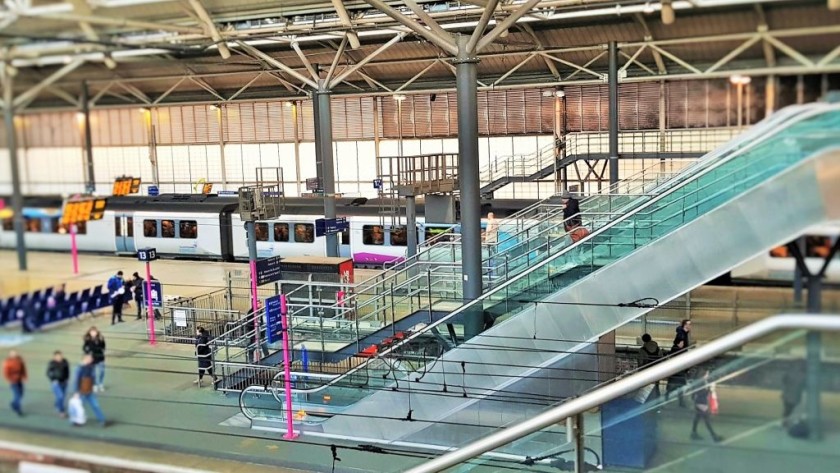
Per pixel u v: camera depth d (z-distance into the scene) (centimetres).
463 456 493
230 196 2331
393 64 2412
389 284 1580
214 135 2195
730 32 1297
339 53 2047
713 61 1425
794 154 859
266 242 2475
